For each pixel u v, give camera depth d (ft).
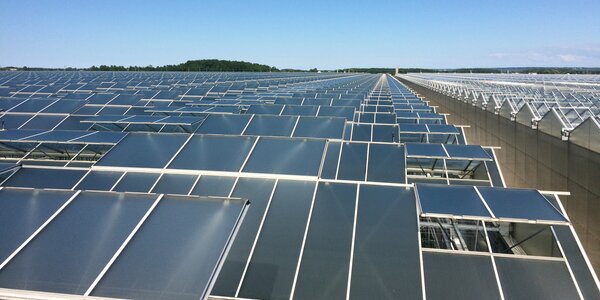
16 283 16.65
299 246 28.76
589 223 43.83
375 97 137.18
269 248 28.66
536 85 121.39
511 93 92.63
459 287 26.37
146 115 79.05
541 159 58.18
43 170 38.04
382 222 30.63
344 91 148.77
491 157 51.16
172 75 303.89
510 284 26.53
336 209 32.35
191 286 16.35
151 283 16.60
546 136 56.34
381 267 26.91
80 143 48.57
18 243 19.12
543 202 30.22
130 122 66.13
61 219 21.16
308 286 26.03
